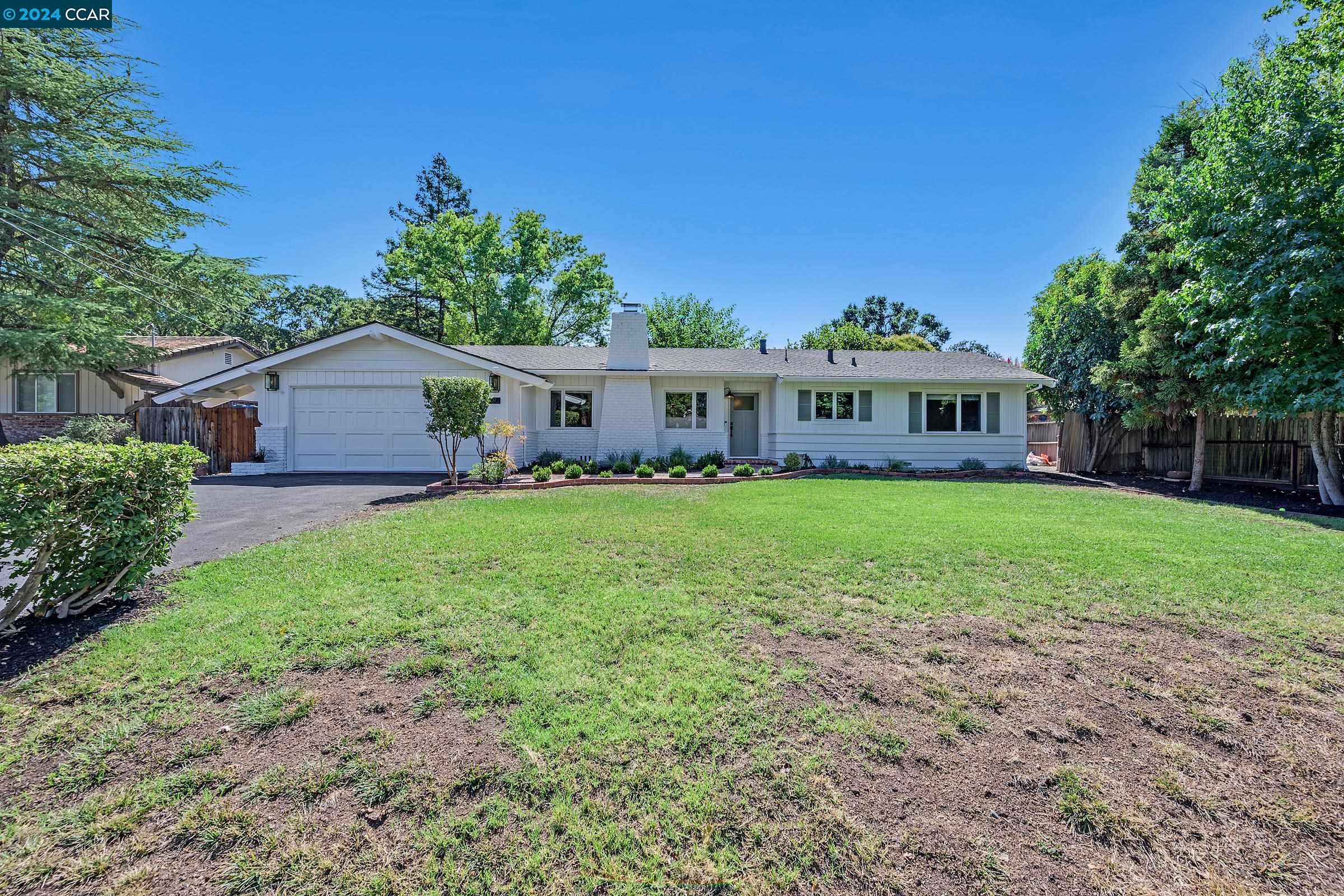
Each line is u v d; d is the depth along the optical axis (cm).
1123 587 473
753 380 1717
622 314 1653
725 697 294
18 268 1589
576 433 1659
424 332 3475
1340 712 288
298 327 4625
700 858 195
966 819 213
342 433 1412
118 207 1723
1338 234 892
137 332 1886
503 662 330
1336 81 948
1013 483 1298
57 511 364
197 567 512
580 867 191
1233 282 959
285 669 319
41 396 1744
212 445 1490
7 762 237
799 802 220
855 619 403
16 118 1573
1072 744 260
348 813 213
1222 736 268
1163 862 195
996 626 392
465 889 182
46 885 180
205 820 208
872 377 1577
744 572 512
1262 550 599
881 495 1027
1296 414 965
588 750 249
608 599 437
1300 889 185
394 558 543
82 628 372
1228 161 988
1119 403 1530
